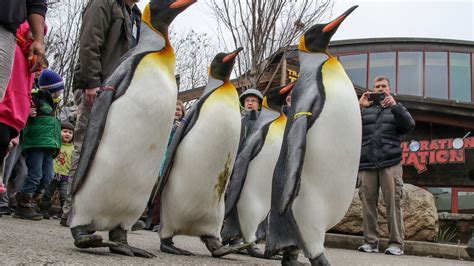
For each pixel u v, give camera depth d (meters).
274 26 12.70
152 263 2.91
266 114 5.01
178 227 3.97
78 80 4.96
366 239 6.72
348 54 17.73
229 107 3.89
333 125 3.00
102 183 3.11
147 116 3.14
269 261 4.20
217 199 3.96
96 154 3.09
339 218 3.15
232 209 4.73
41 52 3.24
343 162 3.02
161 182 3.93
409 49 17.58
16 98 3.21
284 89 4.98
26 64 3.31
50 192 7.96
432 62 17.44
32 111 6.36
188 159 3.81
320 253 3.01
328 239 7.80
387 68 17.50
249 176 4.71
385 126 6.56
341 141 3.01
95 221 3.22
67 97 18.97
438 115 13.45
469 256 6.60
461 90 17.23
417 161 12.64
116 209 3.23
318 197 3.00
